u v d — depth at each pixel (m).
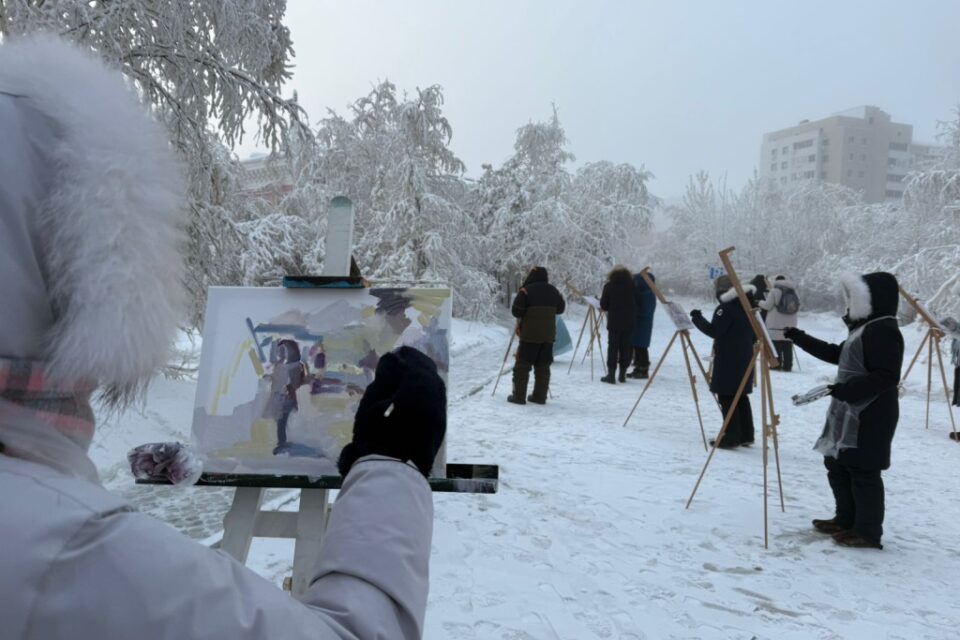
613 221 25.94
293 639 0.60
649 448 6.71
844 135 104.00
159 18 6.20
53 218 0.60
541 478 5.54
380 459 0.89
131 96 0.74
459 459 6.03
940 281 16.44
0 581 0.51
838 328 24.11
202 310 7.03
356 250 18.50
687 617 3.27
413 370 0.96
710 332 6.96
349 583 0.73
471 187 25.83
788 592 3.59
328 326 2.42
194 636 0.54
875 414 4.17
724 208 30.77
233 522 2.36
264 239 9.13
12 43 0.71
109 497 0.60
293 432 2.28
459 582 3.53
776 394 10.73
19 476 0.57
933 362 12.98
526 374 8.82
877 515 4.24
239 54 7.02
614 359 11.12
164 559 0.57
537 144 25.38
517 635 3.01
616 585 3.59
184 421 6.00
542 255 24.53
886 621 3.29
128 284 0.62
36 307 0.60
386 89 18.83
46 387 0.62
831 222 29.00
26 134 0.61
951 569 3.96
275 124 7.12
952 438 7.74
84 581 0.53
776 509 4.95
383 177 18.55
